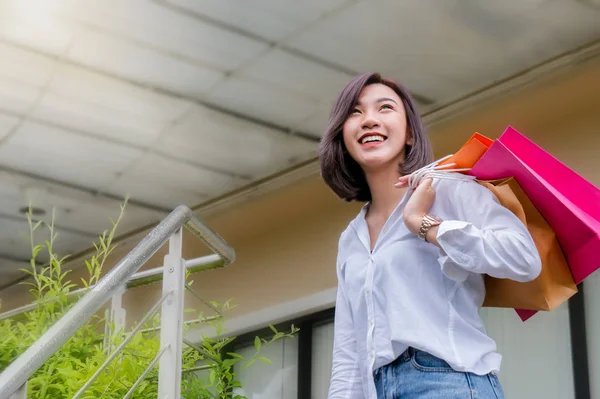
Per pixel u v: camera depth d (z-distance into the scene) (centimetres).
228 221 784
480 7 518
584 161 548
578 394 485
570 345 496
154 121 659
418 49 562
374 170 192
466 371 165
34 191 777
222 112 643
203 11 532
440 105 624
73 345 288
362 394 190
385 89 197
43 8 534
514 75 589
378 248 181
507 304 180
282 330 689
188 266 295
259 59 578
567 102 569
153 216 820
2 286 991
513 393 512
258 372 686
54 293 304
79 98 631
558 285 177
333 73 590
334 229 690
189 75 600
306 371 654
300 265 705
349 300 192
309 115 641
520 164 171
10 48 577
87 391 255
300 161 709
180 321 242
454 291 173
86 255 895
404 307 170
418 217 172
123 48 573
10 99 634
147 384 267
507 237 165
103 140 688
